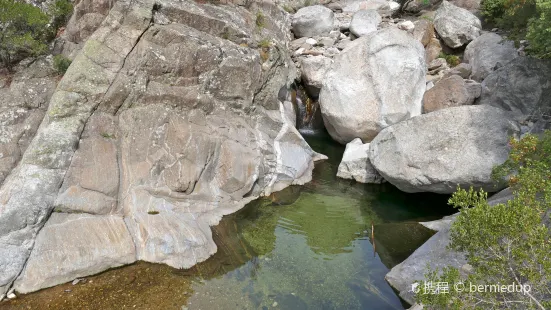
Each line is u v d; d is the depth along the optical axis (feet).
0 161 30.91
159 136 34.78
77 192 29.86
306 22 62.69
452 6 58.95
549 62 38.73
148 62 36.04
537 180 19.39
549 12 29.84
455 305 15.67
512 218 15.56
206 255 29.78
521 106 40.24
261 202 38.50
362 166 42.63
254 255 30.66
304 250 31.63
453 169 33.65
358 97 46.52
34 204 27.86
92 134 32.58
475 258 16.46
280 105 46.55
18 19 36.96
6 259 25.81
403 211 37.68
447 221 32.89
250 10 55.62
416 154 35.68
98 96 33.68
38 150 29.94
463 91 43.60
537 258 15.24
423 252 28.04
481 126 34.17
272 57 45.37
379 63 46.68
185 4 43.88
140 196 32.17
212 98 39.14
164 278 27.30
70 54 39.11
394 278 27.25
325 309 25.08
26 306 24.44
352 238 33.50
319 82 54.29
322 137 54.49
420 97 46.57
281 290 26.73
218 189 36.17
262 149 40.57
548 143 23.57
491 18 58.59
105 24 36.47
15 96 34.24
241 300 25.55
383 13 69.56
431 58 56.75
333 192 41.32
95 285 26.37
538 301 15.47
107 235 28.91
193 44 37.99
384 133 39.50
